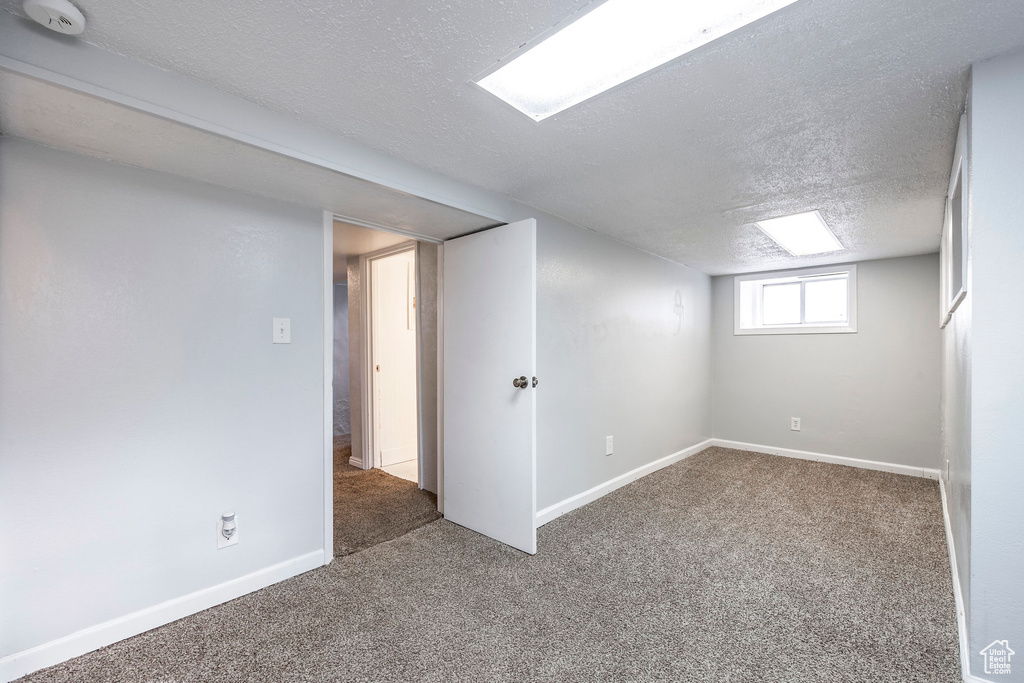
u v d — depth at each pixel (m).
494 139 1.84
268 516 2.10
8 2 1.11
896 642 1.73
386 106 1.59
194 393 1.88
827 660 1.63
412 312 4.50
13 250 1.50
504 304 2.54
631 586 2.12
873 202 2.58
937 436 3.88
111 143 1.55
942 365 3.50
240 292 2.01
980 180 1.40
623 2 1.13
